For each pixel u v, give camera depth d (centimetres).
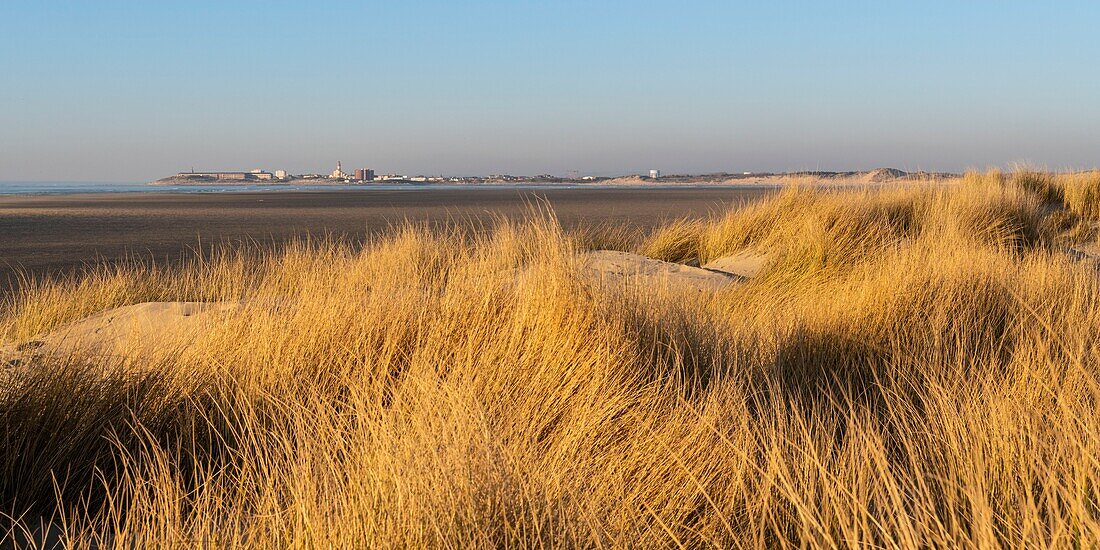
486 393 305
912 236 912
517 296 400
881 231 888
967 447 238
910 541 180
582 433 265
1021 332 398
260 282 838
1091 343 381
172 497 224
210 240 2117
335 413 291
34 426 282
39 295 776
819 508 216
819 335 433
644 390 309
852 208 938
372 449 237
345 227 2658
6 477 262
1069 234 1091
